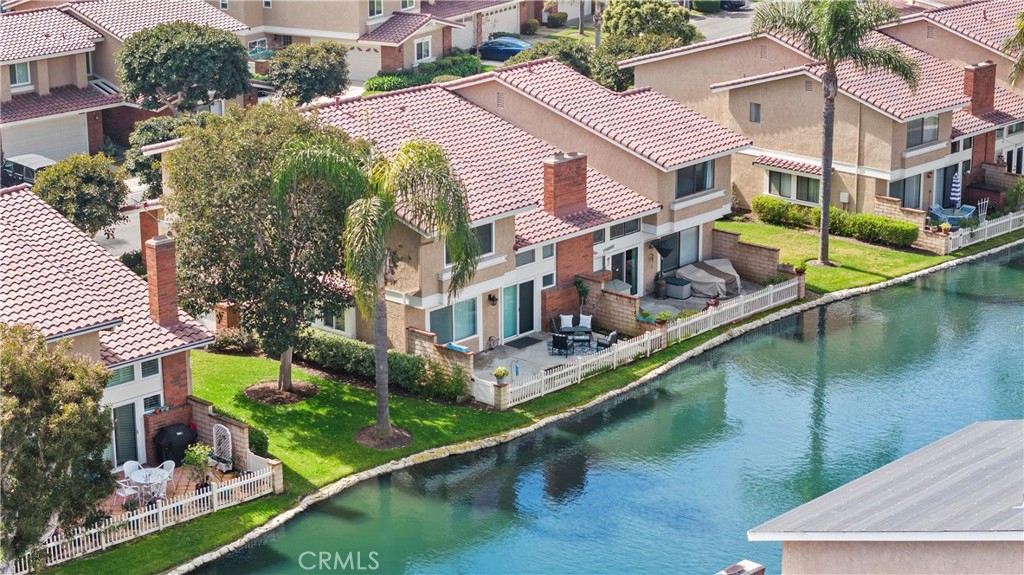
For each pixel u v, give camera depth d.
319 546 41.94
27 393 35.84
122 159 85.25
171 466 43.97
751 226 73.88
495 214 53.31
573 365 53.81
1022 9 85.81
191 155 47.56
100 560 40.06
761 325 60.94
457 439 48.69
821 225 67.75
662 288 62.69
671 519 43.88
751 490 45.75
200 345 45.97
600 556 41.66
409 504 44.59
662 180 61.09
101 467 37.81
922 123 72.25
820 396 53.47
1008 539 26.38
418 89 64.69
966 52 81.44
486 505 44.72
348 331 55.22
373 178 46.44
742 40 75.50
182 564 40.28
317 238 47.41
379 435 48.06
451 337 54.53
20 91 82.88
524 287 57.50
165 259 45.88
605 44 96.25
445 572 40.69
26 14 86.25
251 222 47.00
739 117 75.62
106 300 45.78
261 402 50.47
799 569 30.25
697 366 56.50
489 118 64.06
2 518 34.94
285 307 47.97
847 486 32.03
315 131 48.44
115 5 90.62
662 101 66.25
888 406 52.41
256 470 44.81
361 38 101.06
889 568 28.77
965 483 30.03
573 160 58.38
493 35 114.06
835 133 72.31
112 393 44.44
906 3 95.25
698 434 50.09
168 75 83.31
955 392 53.62
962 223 71.88
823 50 63.75
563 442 49.34
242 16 104.25
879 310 62.97
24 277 45.00
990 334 59.84
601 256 60.44
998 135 79.94
